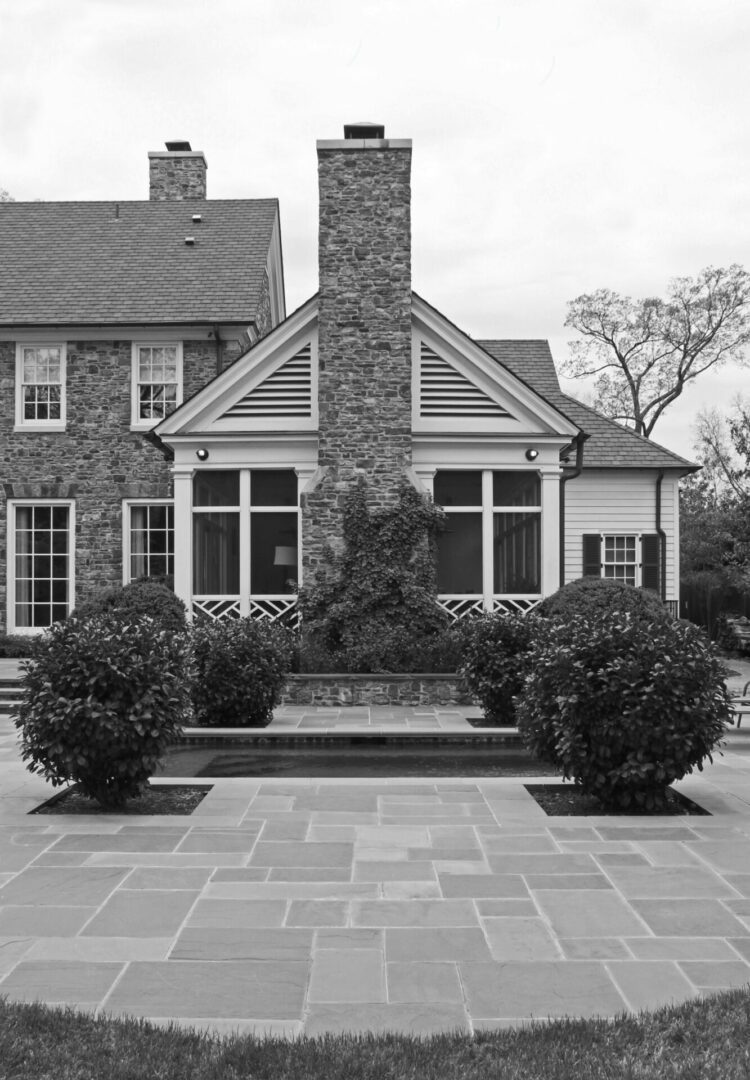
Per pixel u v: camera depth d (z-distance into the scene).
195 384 19.86
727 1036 3.69
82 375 19.91
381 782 8.69
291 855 6.30
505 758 10.40
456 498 15.53
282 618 15.42
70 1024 3.81
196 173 24.20
